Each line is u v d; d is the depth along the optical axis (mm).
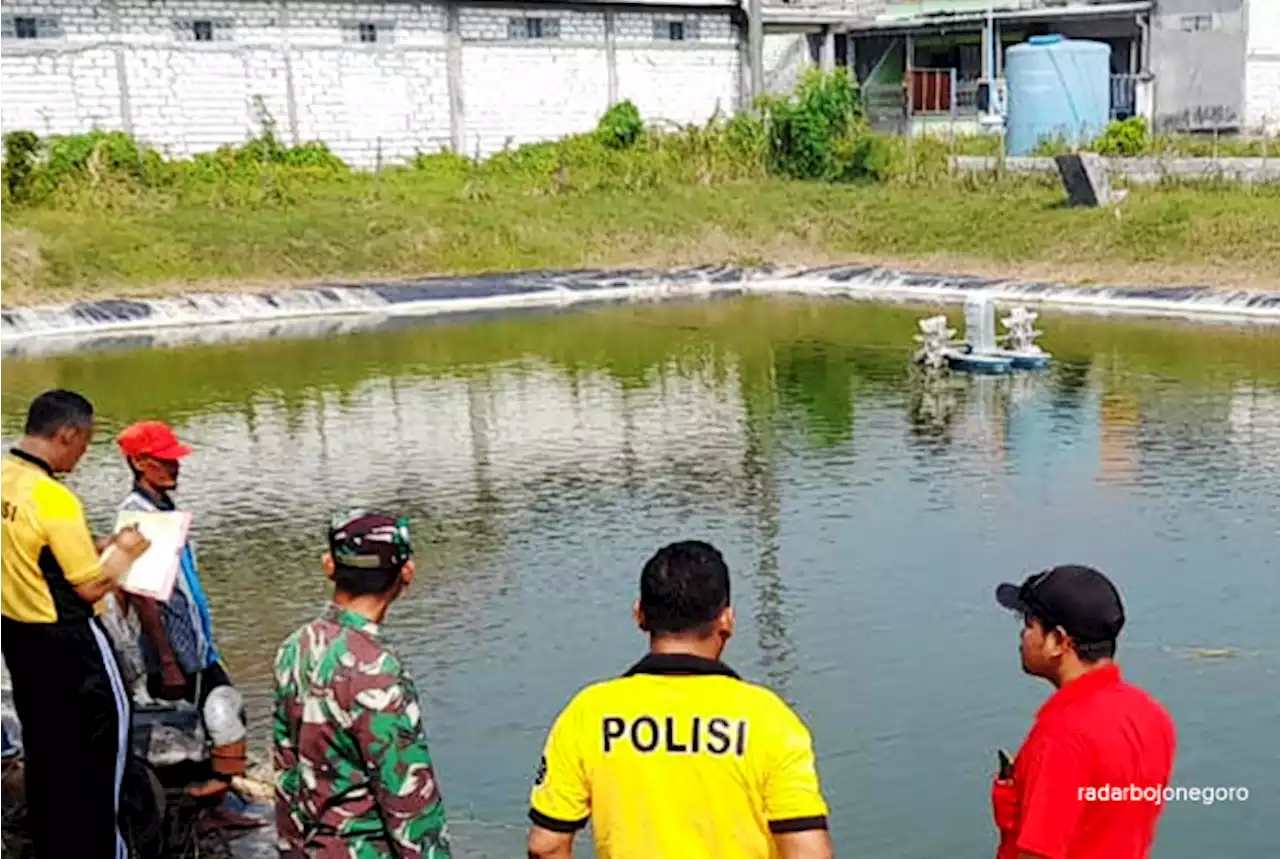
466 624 8555
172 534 4422
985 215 26609
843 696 7289
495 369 17516
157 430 4770
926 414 14297
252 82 29969
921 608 8625
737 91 36625
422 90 31969
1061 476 11719
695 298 24359
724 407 14984
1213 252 22922
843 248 27250
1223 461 12047
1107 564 9383
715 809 2877
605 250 26812
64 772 4246
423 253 25531
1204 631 8109
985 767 6438
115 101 28500
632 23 34656
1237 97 33000
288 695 3465
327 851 3443
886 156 30781
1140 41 34969
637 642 8188
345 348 19234
